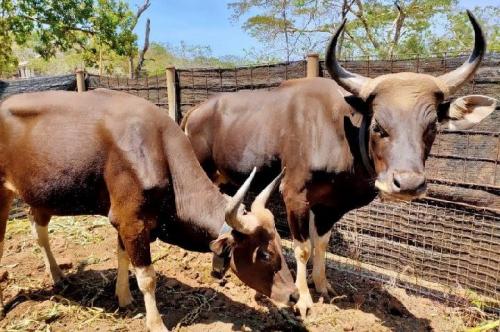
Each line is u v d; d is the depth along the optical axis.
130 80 7.84
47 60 18.75
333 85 4.19
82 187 3.66
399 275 4.97
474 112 3.38
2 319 3.92
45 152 3.66
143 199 3.50
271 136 4.46
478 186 4.39
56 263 4.62
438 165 4.69
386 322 4.10
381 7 16.86
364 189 4.12
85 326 3.83
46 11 17.34
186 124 5.43
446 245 4.71
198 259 5.18
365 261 5.36
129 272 4.77
